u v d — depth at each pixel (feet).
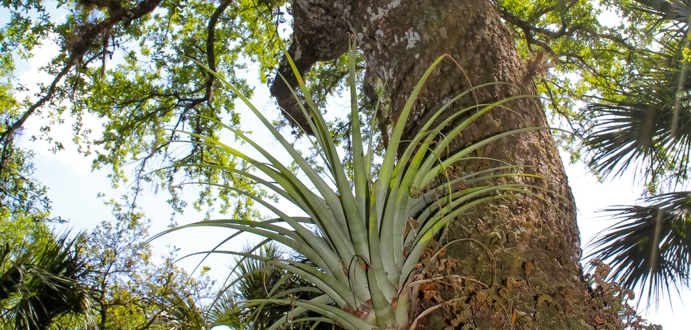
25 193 30.60
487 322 5.77
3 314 13.19
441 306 6.00
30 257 14.40
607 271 6.64
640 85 14.71
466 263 6.43
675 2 14.23
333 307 5.61
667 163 14.71
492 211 6.95
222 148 6.12
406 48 9.78
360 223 5.49
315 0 15.76
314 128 6.12
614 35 24.86
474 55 9.14
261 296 12.78
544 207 7.23
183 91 30.99
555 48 28.37
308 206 6.15
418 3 10.07
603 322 6.14
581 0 26.18
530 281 6.25
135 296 18.79
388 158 6.10
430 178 6.55
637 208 14.02
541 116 8.98
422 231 6.06
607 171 14.90
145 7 22.22
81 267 15.14
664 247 13.41
